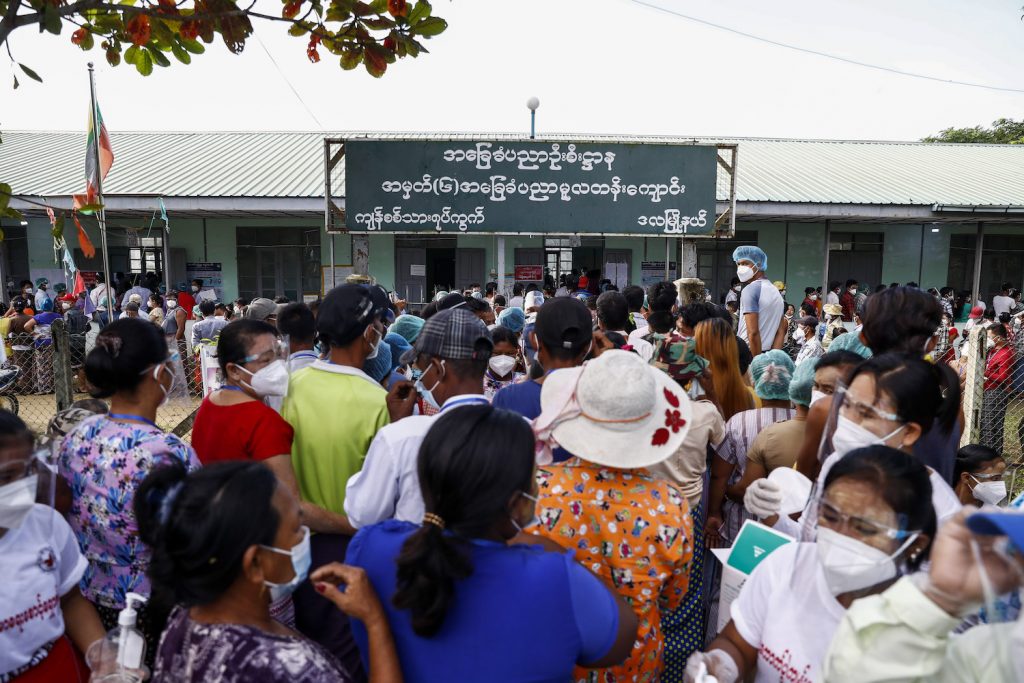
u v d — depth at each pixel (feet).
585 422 6.21
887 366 6.78
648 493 6.23
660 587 6.12
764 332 18.26
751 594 5.42
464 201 32.30
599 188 32.27
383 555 4.91
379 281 57.26
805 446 8.56
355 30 10.21
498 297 35.29
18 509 5.36
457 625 4.52
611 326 13.39
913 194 53.16
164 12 9.26
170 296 47.62
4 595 5.37
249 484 4.47
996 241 58.85
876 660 3.86
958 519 3.72
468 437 4.64
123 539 6.81
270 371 7.99
